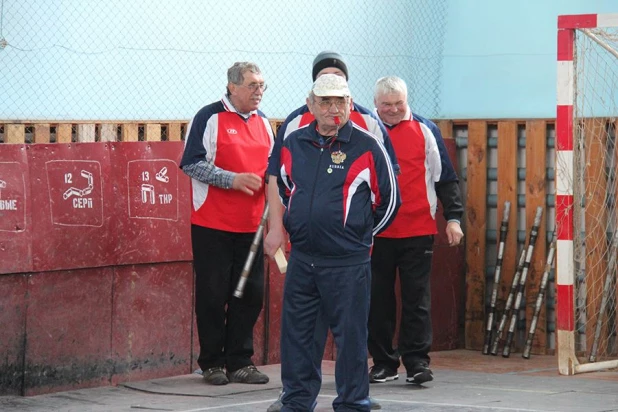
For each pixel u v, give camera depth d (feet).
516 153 39.75
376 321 30.81
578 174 35.17
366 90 39.75
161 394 29.48
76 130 31.32
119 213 30.94
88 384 30.48
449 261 40.19
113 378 31.04
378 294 30.66
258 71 30.12
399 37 40.75
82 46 31.42
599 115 37.91
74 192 29.86
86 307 30.32
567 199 33.40
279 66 36.86
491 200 40.57
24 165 28.78
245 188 29.43
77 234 29.94
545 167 39.27
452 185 30.81
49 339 29.55
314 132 22.43
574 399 27.94
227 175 29.50
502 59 41.09
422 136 30.35
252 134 30.53
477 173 40.34
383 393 29.07
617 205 37.60
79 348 30.25
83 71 31.48
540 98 40.34
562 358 33.63
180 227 32.35
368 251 22.49
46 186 29.25
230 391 29.73
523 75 40.65
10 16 29.81
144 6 32.89
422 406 26.55
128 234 31.14
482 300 40.29
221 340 30.96
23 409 27.37
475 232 40.37
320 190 22.12
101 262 30.50
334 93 21.70
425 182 30.42
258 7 36.11
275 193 23.61
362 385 22.74
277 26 36.76
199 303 30.71
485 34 41.42
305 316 22.76
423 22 41.55
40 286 29.30
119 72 32.37
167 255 32.07
